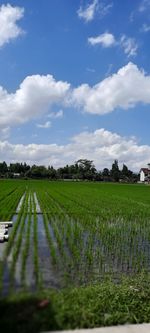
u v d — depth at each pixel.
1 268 8.25
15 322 6.11
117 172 164.12
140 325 8.72
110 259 13.78
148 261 13.76
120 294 10.11
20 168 176.25
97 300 9.49
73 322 8.12
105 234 18.83
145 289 10.74
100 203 37.66
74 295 9.38
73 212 28.08
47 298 7.24
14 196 43.47
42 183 101.00
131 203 38.91
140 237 18.73
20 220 22.70
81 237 17.56
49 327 6.96
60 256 13.15
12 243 14.16
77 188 74.62
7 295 6.48
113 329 8.31
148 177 153.75
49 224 21.59
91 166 170.75
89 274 11.52
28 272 9.53
